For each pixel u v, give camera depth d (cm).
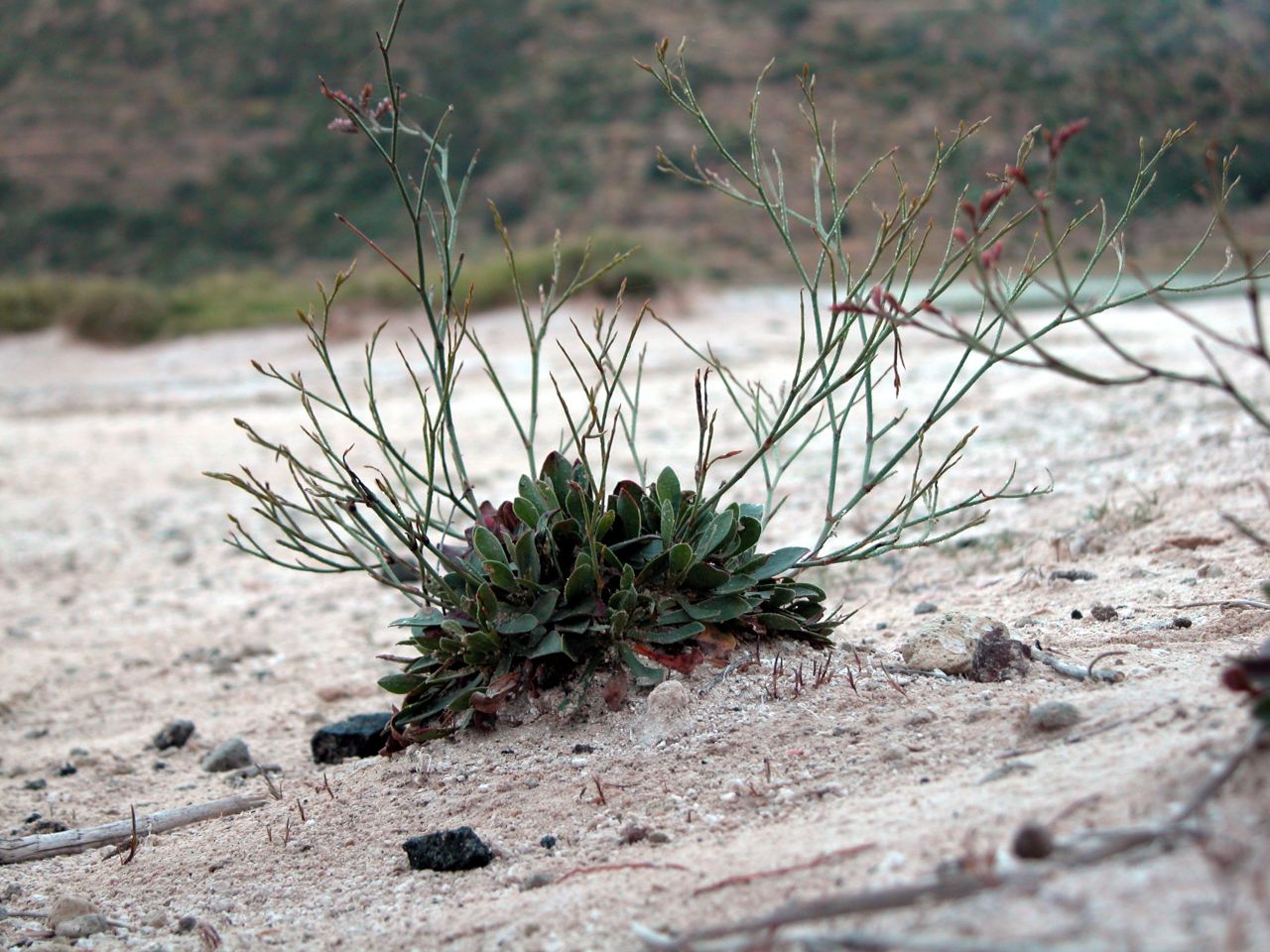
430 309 341
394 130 326
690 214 4044
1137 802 211
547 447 1000
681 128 4466
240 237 4784
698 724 319
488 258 2355
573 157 4456
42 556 867
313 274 4369
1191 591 402
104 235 4859
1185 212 2041
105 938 285
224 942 271
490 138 4738
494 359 1667
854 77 4222
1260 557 429
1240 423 659
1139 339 1223
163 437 1316
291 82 5450
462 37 5262
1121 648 337
